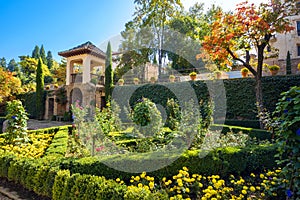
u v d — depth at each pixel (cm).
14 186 323
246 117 923
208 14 1545
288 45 1334
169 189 257
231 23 756
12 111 488
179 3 1141
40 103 1557
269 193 248
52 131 696
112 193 209
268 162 352
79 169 288
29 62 2725
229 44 780
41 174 280
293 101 202
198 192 258
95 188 221
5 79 1565
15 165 323
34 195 289
